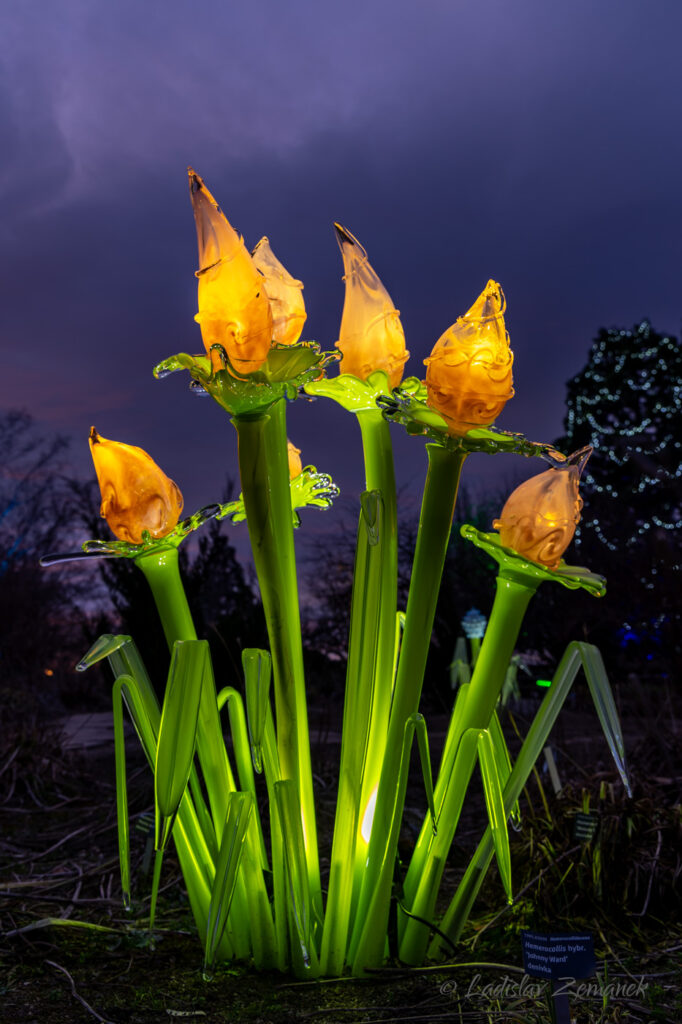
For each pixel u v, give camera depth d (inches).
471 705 73.5
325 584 407.8
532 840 97.3
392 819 73.2
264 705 70.1
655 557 341.4
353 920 77.4
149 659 191.9
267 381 65.2
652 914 92.0
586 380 512.7
